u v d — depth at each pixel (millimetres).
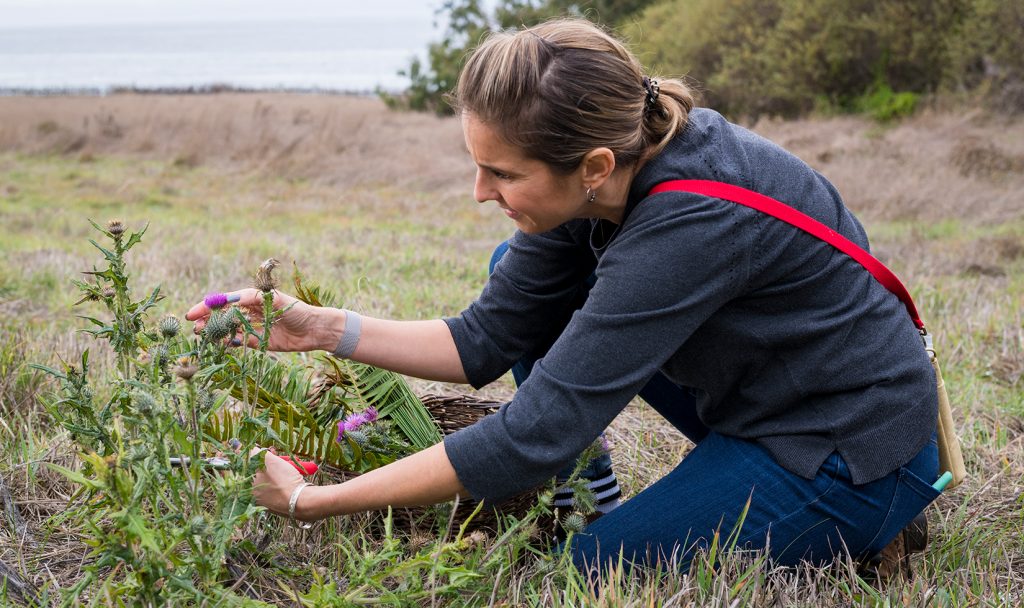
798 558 1910
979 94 13328
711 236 1667
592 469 2197
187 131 15469
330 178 11938
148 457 1479
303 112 16734
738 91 16250
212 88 30766
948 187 9133
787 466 1845
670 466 2711
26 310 4238
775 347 1796
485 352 2166
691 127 1766
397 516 2006
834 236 1781
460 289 4867
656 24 18719
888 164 10281
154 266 5316
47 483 2291
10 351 2977
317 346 2080
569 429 1718
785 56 15781
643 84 1697
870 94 14945
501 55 1599
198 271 5297
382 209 9641
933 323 4227
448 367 2156
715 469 1914
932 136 11805
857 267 1813
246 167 12945
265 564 1890
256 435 1650
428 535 1979
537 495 2012
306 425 2010
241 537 1914
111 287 1754
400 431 2162
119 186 11273
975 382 3447
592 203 1731
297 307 2020
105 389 2822
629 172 1725
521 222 1771
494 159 1645
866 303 1818
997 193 9000
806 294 1771
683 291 1684
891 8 14414
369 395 2170
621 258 1702
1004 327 4078
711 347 1828
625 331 1692
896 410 1816
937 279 5320
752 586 1785
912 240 7090
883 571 2018
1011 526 2291
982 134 11672
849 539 1895
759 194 1721
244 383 1637
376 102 22469
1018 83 13070
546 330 2229
